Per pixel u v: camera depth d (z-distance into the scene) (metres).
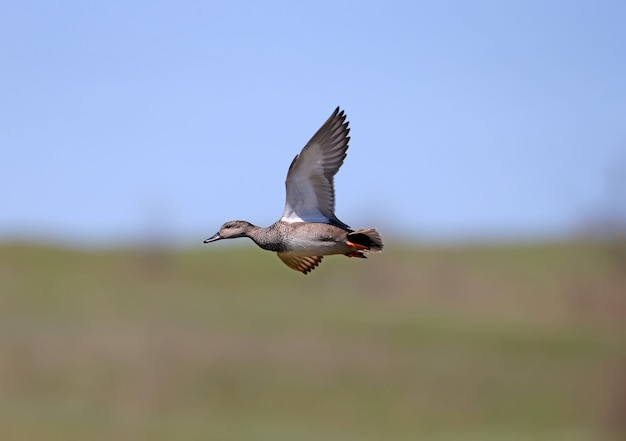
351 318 55.62
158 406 40.34
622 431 39.06
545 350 50.12
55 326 50.38
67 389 41.78
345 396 42.78
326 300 61.84
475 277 65.94
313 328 52.78
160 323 52.69
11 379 42.47
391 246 73.44
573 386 43.81
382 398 42.47
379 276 66.75
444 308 59.47
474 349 49.50
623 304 59.34
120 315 54.59
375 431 38.59
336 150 15.96
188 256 71.19
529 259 68.31
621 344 51.09
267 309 57.97
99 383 42.47
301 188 16.41
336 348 48.72
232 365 45.16
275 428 37.66
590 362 47.44
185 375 43.78
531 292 62.56
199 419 38.66
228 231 17.14
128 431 35.34
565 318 57.28
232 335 50.00
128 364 44.56
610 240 63.03
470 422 40.28
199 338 48.91
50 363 44.19
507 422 40.47
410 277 66.50
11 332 48.41
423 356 48.31
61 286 61.53
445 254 71.19
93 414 38.16
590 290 60.62
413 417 40.81
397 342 50.25
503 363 47.50
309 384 43.53
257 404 41.59
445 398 42.94
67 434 34.41
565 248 68.75
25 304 56.16
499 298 61.94
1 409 37.69
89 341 47.34
